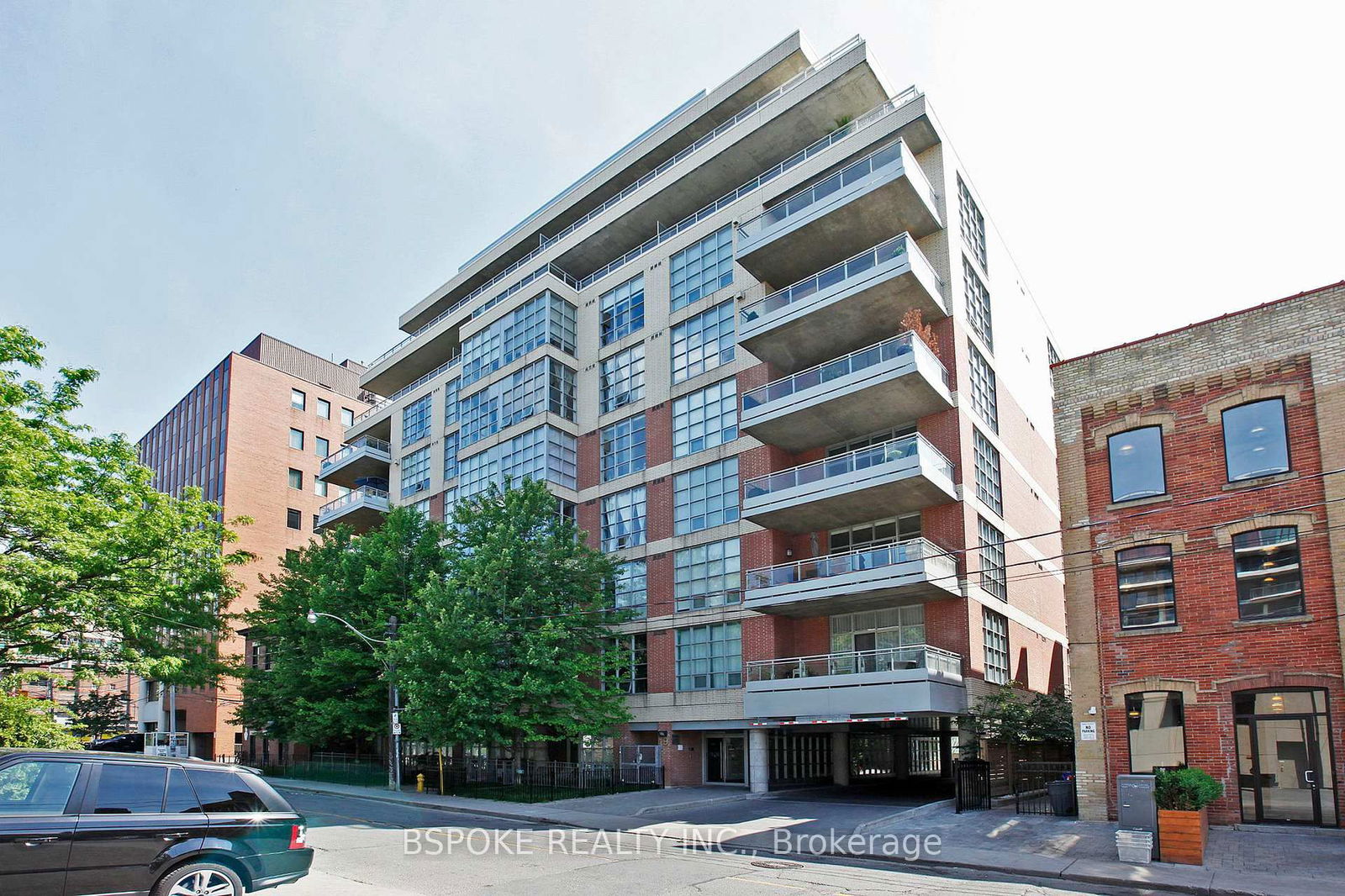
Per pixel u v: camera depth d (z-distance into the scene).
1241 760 18.91
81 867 8.97
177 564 21.62
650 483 37.75
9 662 19.38
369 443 54.84
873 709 27.30
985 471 32.91
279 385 74.00
